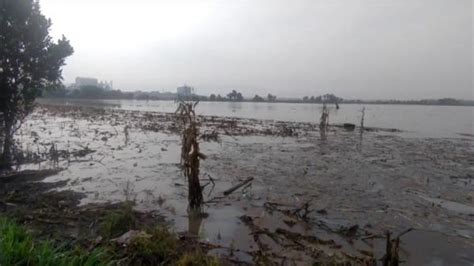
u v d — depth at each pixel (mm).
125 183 13102
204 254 6965
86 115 48594
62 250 6246
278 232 8656
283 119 57281
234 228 9016
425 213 10484
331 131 36250
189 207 10445
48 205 10078
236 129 34438
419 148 24656
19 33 15367
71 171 14789
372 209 10773
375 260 7098
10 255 4852
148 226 8719
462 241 8562
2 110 15570
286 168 16547
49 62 16484
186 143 10586
